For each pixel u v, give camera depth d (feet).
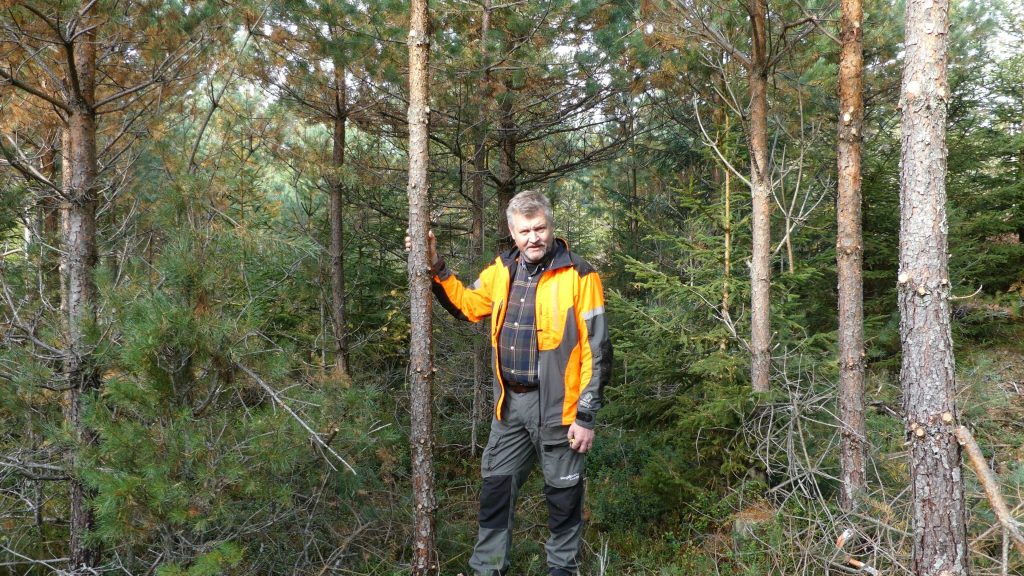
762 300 15.38
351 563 12.69
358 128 22.81
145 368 9.39
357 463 12.67
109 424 9.05
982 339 29.71
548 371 9.75
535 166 28.45
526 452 10.34
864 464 12.92
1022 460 12.03
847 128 13.08
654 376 17.98
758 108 15.47
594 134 28.63
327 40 18.15
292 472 11.47
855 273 13.15
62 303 12.20
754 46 15.12
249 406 11.00
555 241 10.07
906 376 8.54
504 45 20.16
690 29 15.34
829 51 21.20
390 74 18.52
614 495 17.06
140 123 14.73
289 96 20.43
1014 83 35.32
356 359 24.94
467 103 19.70
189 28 13.37
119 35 13.35
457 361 25.48
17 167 11.57
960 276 28.86
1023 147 32.32
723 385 16.70
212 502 9.48
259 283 11.88
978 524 10.14
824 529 11.73
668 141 35.09
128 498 8.62
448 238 27.96
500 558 10.14
